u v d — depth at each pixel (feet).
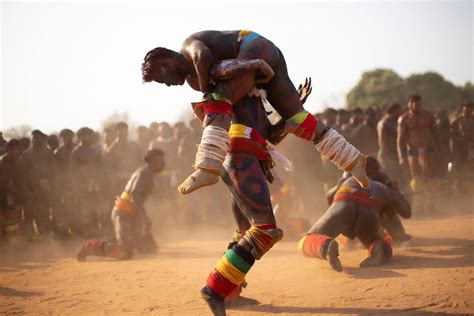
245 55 13.61
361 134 46.52
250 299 16.65
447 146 51.47
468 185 47.70
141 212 29.32
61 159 39.58
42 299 19.17
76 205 38.93
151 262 26.18
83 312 17.06
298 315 15.21
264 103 14.58
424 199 38.83
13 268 26.58
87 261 27.78
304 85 15.48
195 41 13.52
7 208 34.14
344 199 21.84
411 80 160.86
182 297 18.15
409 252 23.09
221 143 12.91
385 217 23.85
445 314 14.26
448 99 158.10
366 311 15.02
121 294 19.17
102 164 39.81
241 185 13.76
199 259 26.61
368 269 20.26
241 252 13.71
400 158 40.52
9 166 34.83
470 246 23.68
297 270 21.30
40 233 37.32
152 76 13.74
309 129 14.08
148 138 50.62
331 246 19.39
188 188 12.76
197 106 13.39
